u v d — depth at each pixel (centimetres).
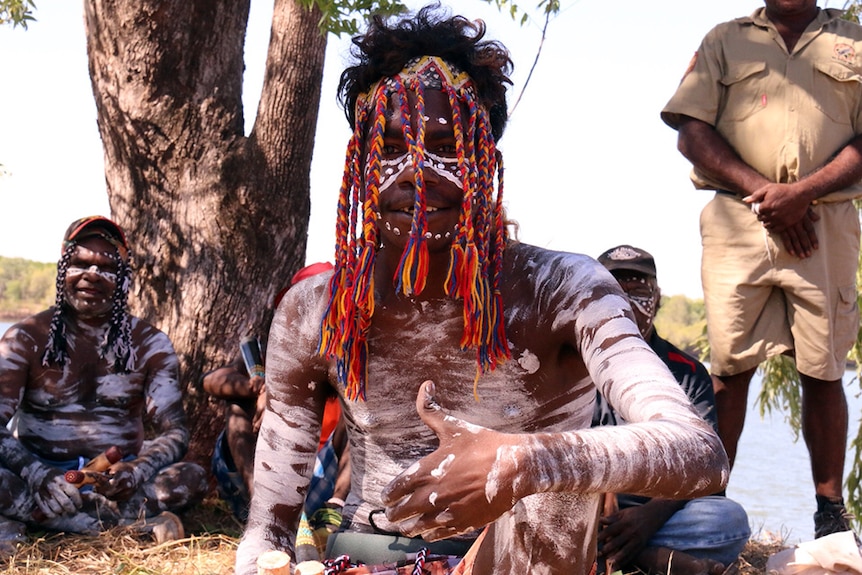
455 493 151
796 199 389
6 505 423
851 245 409
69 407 464
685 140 421
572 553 172
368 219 204
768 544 479
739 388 421
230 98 547
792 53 407
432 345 213
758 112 407
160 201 543
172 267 541
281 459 226
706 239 421
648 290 404
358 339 213
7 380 449
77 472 422
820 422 409
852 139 405
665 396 173
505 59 219
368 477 222
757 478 1004
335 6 459
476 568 182
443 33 212
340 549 222
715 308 416
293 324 226
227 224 536
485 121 209
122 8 526
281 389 227
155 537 430
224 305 537
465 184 200
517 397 213
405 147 206
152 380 479
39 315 470
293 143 541
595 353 195
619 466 152
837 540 342
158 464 455
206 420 536
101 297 459
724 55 418
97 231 462
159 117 533
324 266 466
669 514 377
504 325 209
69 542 424
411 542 218
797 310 404
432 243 204
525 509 171
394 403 217
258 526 223
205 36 534
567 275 208
